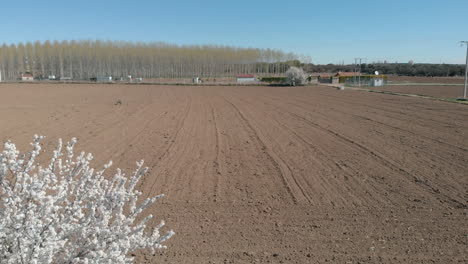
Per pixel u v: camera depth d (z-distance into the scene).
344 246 6.56
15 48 132.00
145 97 45.88
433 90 56.75
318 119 24.33
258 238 6.86
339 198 9.10
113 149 14.41
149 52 140.25
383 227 7.38
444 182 10.33
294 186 10.03
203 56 147.50
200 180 10.48
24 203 3.53
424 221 7.68
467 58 38.12
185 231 7.08
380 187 9.95
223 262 5.94
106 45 137.88
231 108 32.38
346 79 88.56
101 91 57.97
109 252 3.57
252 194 9.38
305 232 7.14
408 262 6.00
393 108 30.73
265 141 16.53
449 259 6.10
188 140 16.70
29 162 3.60
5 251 3.27
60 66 132.38
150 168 11.64
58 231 3.97
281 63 161.88
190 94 52.81
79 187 3.94
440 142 15.99
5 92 52.62
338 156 13.54
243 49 156.25
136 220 7.51
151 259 5.95
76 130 19.02
